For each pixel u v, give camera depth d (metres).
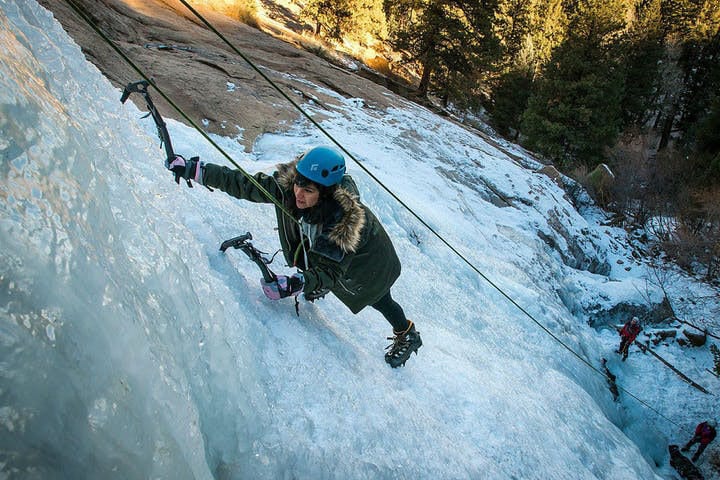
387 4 27.11
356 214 2.54
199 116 9.09
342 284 2.91
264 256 3.44
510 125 34.97
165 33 12.11
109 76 8.21
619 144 29.44
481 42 26.00
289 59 15.56
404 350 3.46
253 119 9.90
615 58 28.95
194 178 2.68
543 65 29.45
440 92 28.48
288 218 2.74
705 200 21.42
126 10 11.98
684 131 42.81
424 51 26.03
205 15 15.80
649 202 23.28
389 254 2.92
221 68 11.52
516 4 36.44
